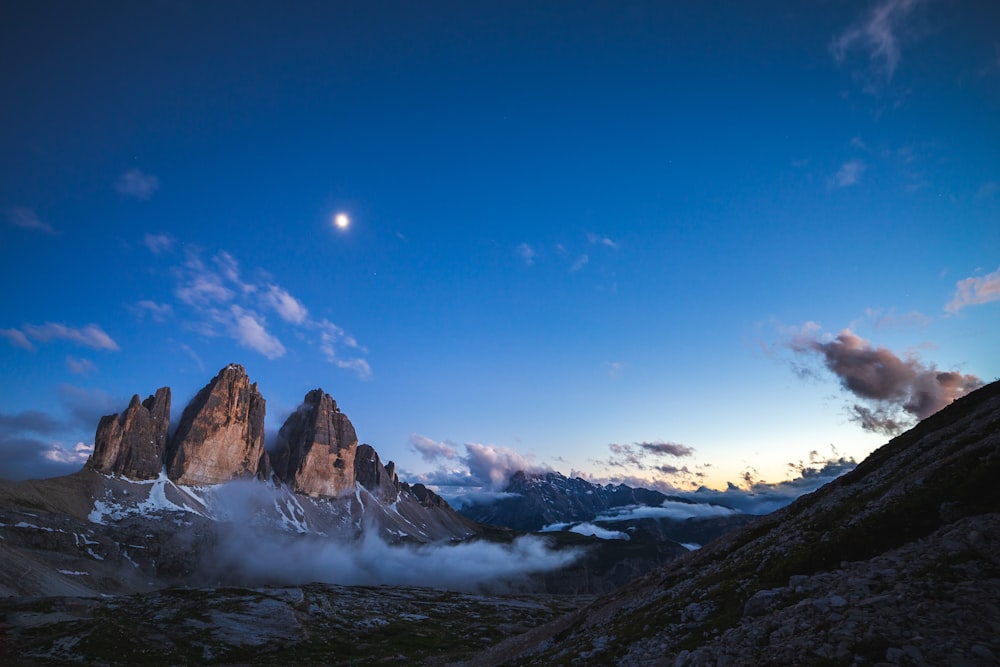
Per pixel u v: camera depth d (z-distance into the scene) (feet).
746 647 80.59
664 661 101.65
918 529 106.11
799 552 125.80
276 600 540.11
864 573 89.97
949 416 221.87
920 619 67.67
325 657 401.90
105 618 427.74
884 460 216.33
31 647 346.13
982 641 59.72
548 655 185.26
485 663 259.39
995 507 97.40
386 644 462.19
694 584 161.68
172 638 395.55
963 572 76.43
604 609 231.50
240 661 371.56
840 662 63.87
